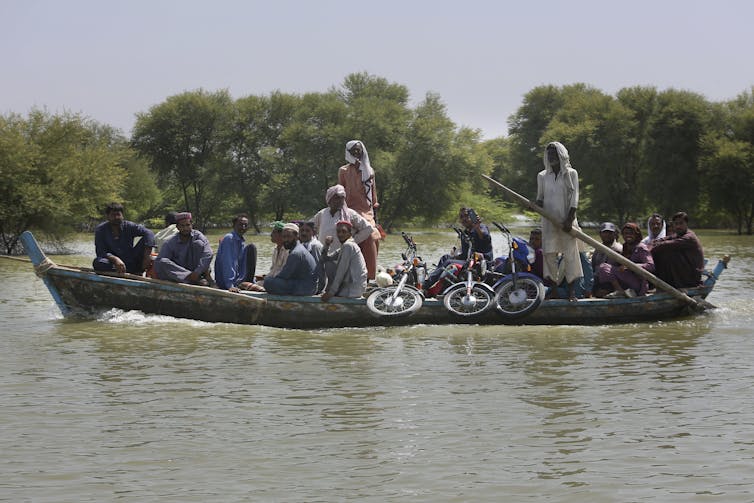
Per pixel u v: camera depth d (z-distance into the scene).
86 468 6.45
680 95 69.44
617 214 72.38
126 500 5.79
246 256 14.55
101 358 10.73
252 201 75.12
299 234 14.21
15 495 5.88
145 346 11.64
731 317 14.65
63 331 12.91
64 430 7.43
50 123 41.34
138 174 84.00
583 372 9.82
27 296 18.67
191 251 14.27
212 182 75.62
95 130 82.31
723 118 69.00
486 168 74.50
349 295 13.66
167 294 13.78
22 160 39.47
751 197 63.25
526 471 6.35
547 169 14.01
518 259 14.08
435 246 45.12
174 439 7.17
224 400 8.48
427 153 70.62
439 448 6.93
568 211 13.74
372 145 70.81
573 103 72.75
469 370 9.97
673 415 7.85
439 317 13.73
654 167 68.88
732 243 48.56
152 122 74.50
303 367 10.17
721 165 62.91
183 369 10.03
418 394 8.73
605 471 6.34
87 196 41.72
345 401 8.43
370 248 15.17
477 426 7.53
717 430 7.36
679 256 14.81
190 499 5.82
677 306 14.42
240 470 6.40
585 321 13.91
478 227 14.54
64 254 39.41
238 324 13.70
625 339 12.30
